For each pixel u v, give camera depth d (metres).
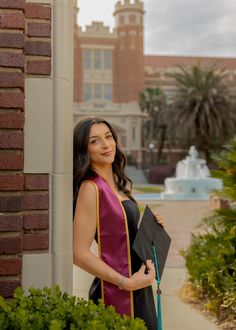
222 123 35.88
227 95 36.22
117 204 2.21
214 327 3.98
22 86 2.20
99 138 2.33
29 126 2.26
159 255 2.24
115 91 52.66
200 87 35.53
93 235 2.18
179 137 37.75
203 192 23.11
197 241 5.63
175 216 14.49
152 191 29.52
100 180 2.25
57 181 2.26
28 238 2.20
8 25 2.19
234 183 4.73
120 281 2.07
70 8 2.38
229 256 4.61
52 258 2.23
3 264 2.14
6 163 2.17
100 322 1.73
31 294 2.03
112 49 52.75
